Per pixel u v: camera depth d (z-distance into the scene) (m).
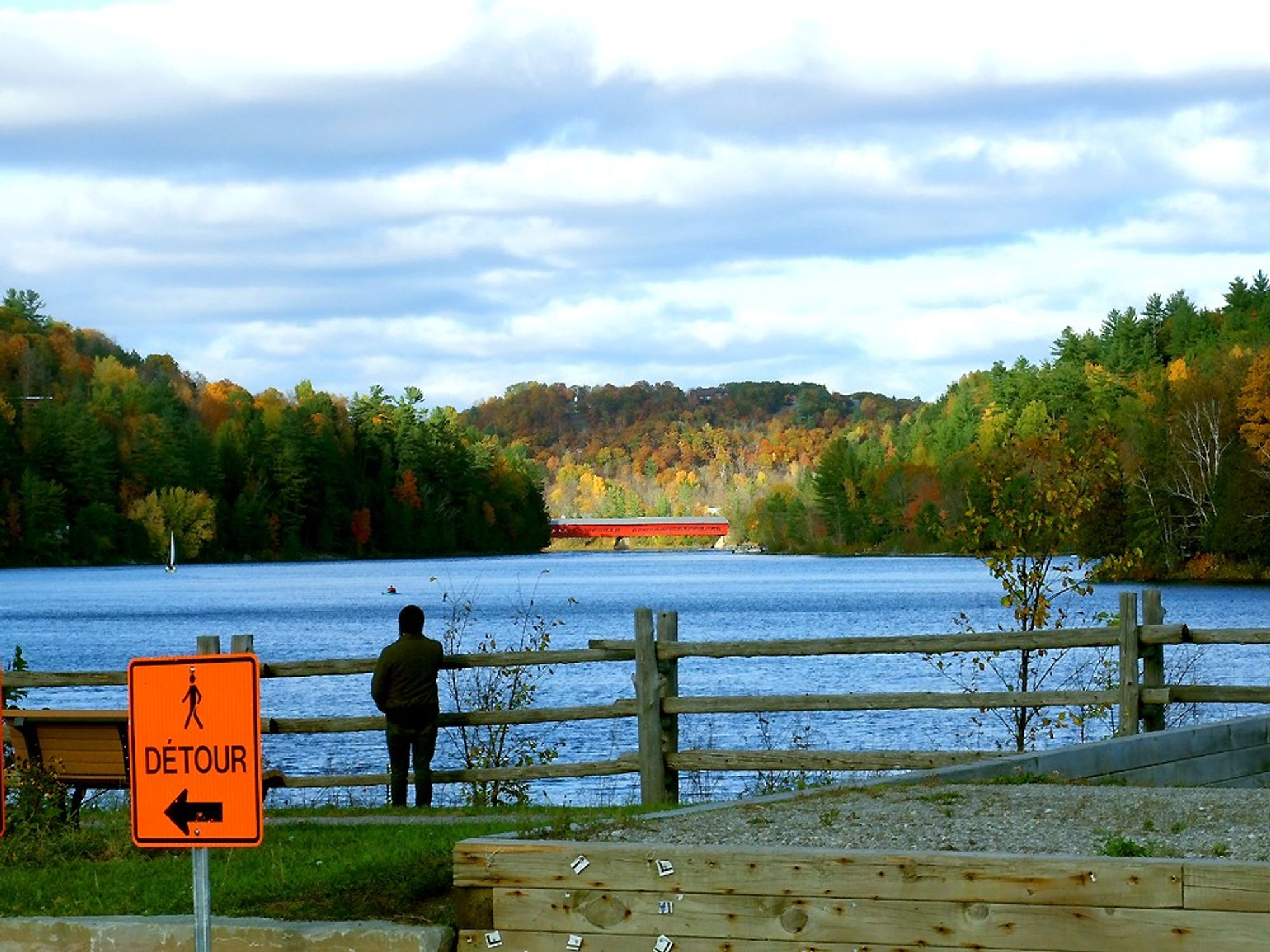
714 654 12.50
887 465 181.50
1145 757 10.99
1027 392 172.62
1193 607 63.44
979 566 148.88
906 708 12.33
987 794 8.95
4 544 154.12
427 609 77.00
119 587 114.00
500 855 6.88
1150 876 6.05
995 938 6.24
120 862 9.70
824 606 76.81
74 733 11.16
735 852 6.60
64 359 198.00
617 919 6.73
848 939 6.44
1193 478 84.88
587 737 24.61
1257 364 81.81
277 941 7.10
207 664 5.55
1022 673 15.68
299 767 21.39
